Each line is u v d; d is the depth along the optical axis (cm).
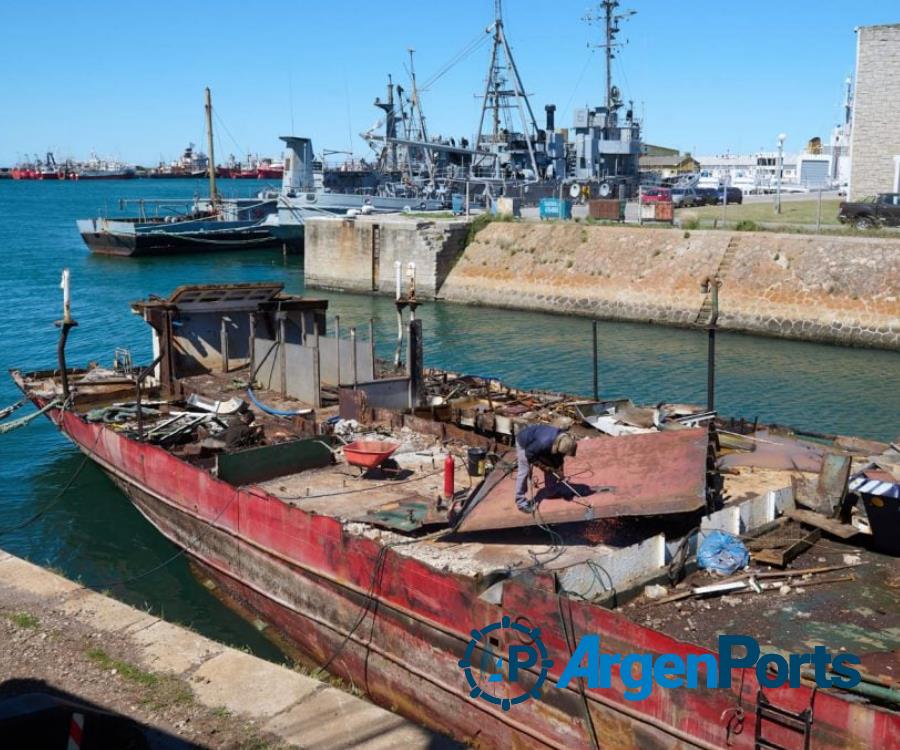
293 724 828
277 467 1471
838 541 1117
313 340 2098
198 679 909
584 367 3152
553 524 1145
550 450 1087
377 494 1361
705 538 1053
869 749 731
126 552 1638
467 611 1002
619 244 4538
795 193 7881
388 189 7088
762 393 2723
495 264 4944
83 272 6056
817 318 3644
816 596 970
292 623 1285
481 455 1405
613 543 1118
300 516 1226
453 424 1712
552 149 7188
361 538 1129
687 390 2780
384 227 5300
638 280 4306
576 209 5906
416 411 1797
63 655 955
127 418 1858
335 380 2041
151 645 980
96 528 1742
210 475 1426
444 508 1230
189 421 1756
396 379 1820
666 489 1078
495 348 3559
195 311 2128
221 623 1384
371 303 5009
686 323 4022
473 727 1024
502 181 6469
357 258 5456
